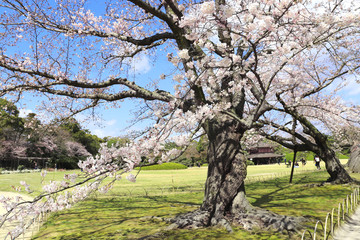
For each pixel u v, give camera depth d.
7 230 8.01
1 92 8.55
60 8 9.19
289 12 5.04
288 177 22.05
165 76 6.11
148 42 8.87
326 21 5.17
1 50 8.56
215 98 7.20
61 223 8.88
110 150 5.35
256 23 4.81
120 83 9.14
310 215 8.17
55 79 8.62
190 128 6.37
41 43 9.23
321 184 14.52
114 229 7.72
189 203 11.79
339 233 6.69
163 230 7.20
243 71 6.39
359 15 4.95
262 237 6.29
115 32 9.45
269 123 13.38
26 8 8.79
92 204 12.55
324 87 11.62
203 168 50.25
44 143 41.94
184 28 7.56
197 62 5.78
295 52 6.22
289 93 12.73
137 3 7.62
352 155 24.11
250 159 59.59
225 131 8.25
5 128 41.22
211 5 4.21
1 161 45.78
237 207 7.91
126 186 20.17
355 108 13.19
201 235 6.54
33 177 26.25
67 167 52.09
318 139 14.41
